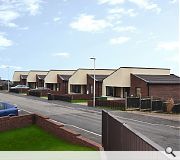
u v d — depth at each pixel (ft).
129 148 25.85
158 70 154.92
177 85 140.46
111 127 38.58
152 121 91.56
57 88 223.92
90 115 103.65
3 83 320.29
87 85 188.44
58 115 102.73
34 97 195.62
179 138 64.13
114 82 152.56
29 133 64.75
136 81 142.51
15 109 81.76
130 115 106.01
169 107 112.57
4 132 66.28
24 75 294.46
